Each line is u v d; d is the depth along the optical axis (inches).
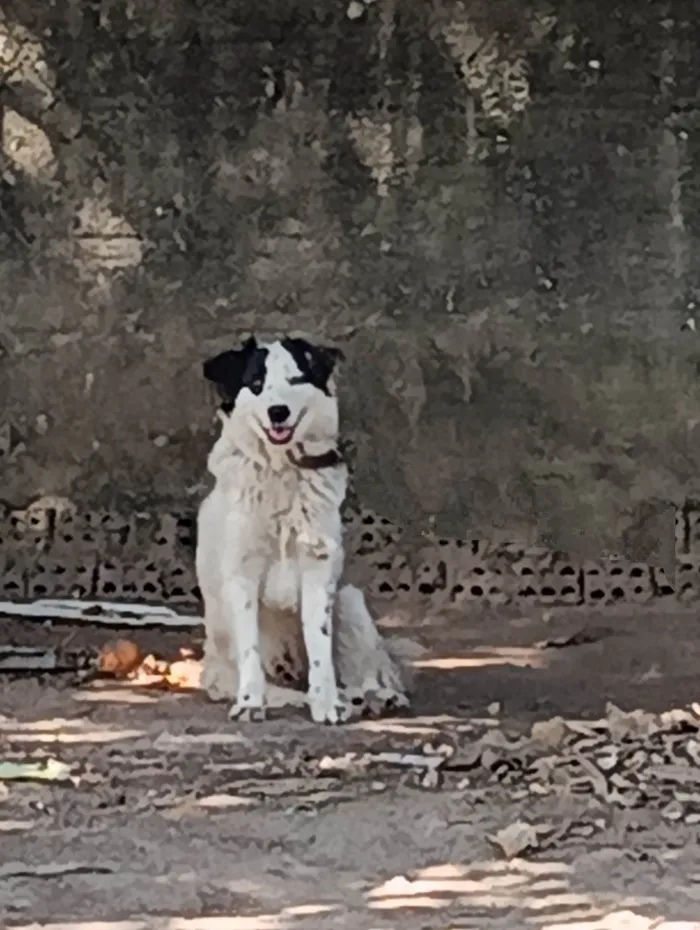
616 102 419.8
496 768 218.2
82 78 412.8
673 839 181.9
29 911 155.4
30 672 303.9
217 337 413.4
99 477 411.5
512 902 158.1
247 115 415.5
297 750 229.3
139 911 155.4
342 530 266.1
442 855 175.2
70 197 412.8
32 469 410.6
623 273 419.2
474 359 416.8
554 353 417.7
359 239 416.2
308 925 151.2
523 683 296.5
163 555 409.4
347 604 264.1
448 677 304.2
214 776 213.5
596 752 223.6
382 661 265.6
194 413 412.5
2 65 411.2
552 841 179.5
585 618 389.7
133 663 302.4
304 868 170.4
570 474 417.1
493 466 416.2
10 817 192.9
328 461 254.8
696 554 415.8
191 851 177.5
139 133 413.7
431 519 414.6
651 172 419.8
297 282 415.5
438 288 417.4
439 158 418.3
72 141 412.5
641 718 242.8
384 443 415.5
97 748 232.1
